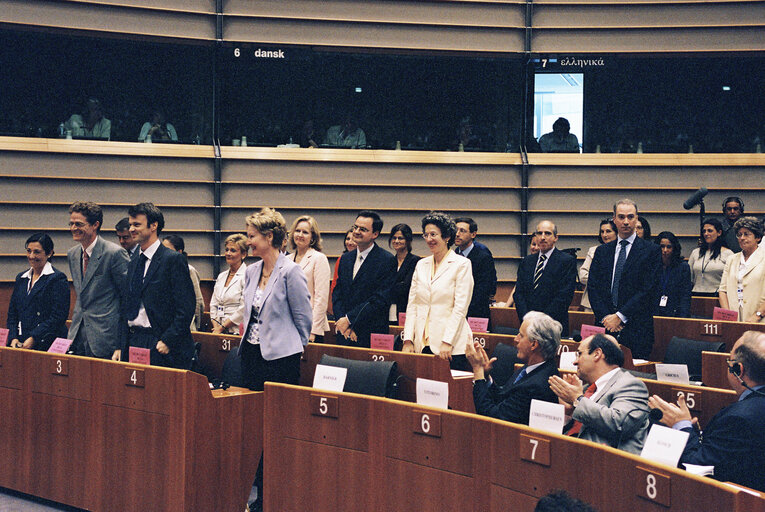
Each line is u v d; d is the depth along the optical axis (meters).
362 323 5.53
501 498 2.93
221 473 4.08
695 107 11.25
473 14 10.83
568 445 2.70
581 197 10.90
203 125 10.63
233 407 4.12
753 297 6.58
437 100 11.41
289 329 4.27
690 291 7.18
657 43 10.76
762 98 11.18
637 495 2.45
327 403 3.57
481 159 10.94
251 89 10.94
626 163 10.89
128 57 10.50
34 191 9.67
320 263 5.66
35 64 10.23
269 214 4.28
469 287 5.03
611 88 11.23
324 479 3.59
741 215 8.58
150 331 4.75
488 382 4.09
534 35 10.89
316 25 10.53
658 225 10.83
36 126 10.17
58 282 5.68
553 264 5.96
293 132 11.02
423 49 10.72
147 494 4.13
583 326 5.47
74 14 9.69
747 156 10.91
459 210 10.84
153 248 4.79
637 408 3.18
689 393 3.83
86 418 4.45
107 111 10.45
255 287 4.34
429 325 5.09
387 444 3.35
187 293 4.75
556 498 1.63
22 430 4.81
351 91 11.38
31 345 5.45
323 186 10.62
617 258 5.68
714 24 10.66
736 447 2.87
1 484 4.92
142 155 10.13
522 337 3.79
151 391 4.12
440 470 3.15
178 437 3.99
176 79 10.62
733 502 2.15
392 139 11.23
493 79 11.26
